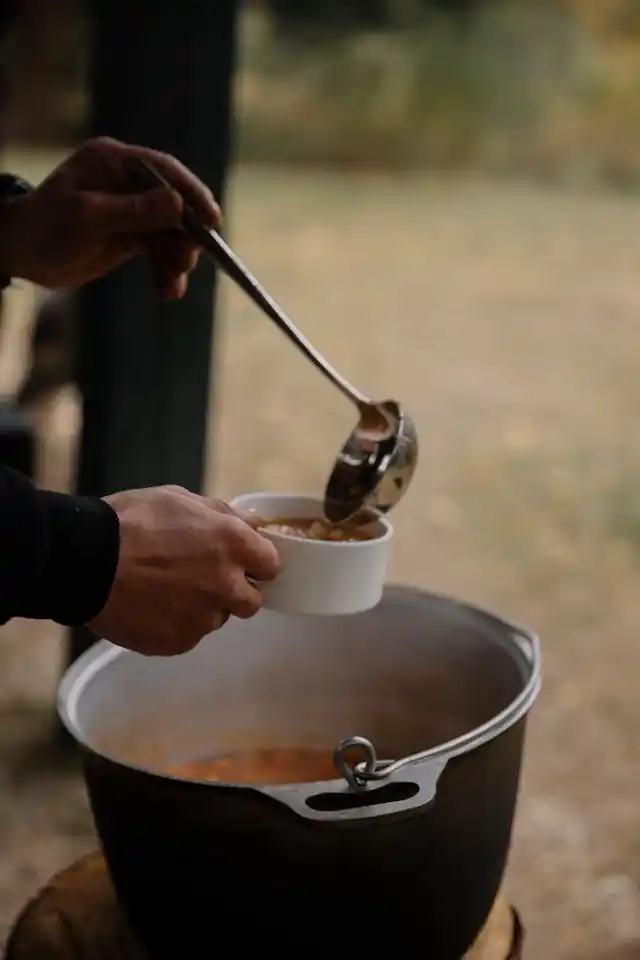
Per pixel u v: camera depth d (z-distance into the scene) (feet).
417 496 13.41
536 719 8.54
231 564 3.10
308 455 14.65
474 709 4.04
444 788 3.08
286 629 4.30
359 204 30.53
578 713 8.66
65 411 13.29
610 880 6.70
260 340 19.74
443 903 3.21
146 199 4.19
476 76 34.30
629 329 21.09
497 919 3.81
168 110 6.83
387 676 4.28
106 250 4.51
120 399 7.30
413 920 3.16
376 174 34.32
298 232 27.43
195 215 4.24
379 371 18.21
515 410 16.71
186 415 7.43
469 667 4.06
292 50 34.27
